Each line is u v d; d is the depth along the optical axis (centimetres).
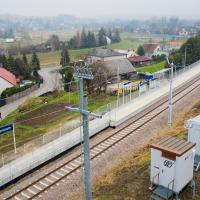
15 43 19325
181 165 1574
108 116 3372
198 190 1703
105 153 2600
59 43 14950
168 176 1616
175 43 14562
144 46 12319
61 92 5650
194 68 6088
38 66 9875
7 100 5803
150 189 1745
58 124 3722
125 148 2692
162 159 1617
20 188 2152
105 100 4838
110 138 2895
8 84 6344
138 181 1877
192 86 4650
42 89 6944
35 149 2775
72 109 1403
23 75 8181
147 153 2353
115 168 2267
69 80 5656
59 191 2089
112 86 5816
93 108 4397
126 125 3197
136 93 4203
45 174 2294
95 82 5122
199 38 7494
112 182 2019
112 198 1766
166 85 4694
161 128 3083
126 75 6662
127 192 1786
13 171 2314
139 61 9412
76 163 2441
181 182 1609
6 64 8100
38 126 3806
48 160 2545
